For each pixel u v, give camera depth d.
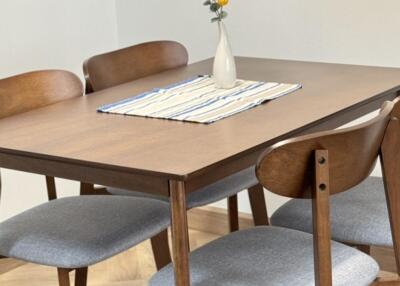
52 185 2.77
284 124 2.20
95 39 3.82
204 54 3.66
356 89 2.54
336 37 3.29
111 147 2.10
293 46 3.41
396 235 2.15
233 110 2.37
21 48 3.49
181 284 1.92
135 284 3.25
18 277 3.38
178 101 2.54
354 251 2.17
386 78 2.67
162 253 2.76
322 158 1.83
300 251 2.17
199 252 2.20
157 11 3.76
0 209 3.45
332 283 2.00
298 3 3.34
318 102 2.41
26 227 2.46
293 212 2.45
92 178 2.03
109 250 2.34
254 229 2.32
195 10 3.63
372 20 3.19
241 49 3.54
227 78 2.64
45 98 2.74
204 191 2.73
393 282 2.16
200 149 2.02
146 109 2.46
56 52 3.65
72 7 3.70
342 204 2.47
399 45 3.15
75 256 2.31
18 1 3.46
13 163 2.19
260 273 2.06
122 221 2.45
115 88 2.82
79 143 2.16
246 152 1.99
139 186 1.94
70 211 2.55
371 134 1.96
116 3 3.89
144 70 3.07
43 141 2.21
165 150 2.04
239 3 3.49
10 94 2.65
